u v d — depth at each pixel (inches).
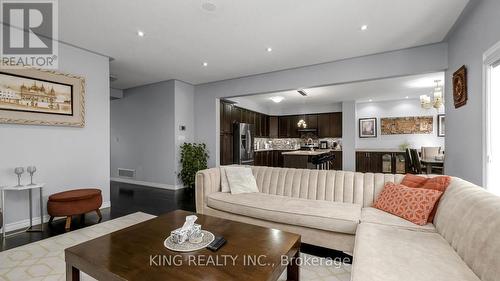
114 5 94.3
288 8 96.9
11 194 111.4
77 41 127.5
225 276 47.5
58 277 73.2
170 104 206.1
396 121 294.0
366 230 70.6
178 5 94.7
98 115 145.0
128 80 206.4
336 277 74.2
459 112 109.2
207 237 64.4
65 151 129.9
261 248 58.9
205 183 117.4
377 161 289.7
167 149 207.9
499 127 82.7
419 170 203.6
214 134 214.4
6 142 109.4
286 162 245.9
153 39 125.7
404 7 95.9
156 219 79.0
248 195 114.0
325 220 84.3
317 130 334.0
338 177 108.3
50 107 122.3
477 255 47.8
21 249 91.6
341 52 143.2
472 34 95.7
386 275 47.6
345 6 95.5
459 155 109.4
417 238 64.9
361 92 245.3
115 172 240.7
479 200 55.9
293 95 261.4
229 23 109.2
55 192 125.6
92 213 137.2
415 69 134.2
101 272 50.4
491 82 83.8
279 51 141.9
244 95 200.1
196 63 163.6
